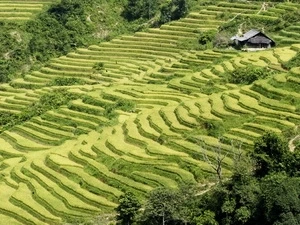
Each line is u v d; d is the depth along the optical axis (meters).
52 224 62.84
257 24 121.81
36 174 73.62
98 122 90.44
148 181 63.84
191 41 124.38
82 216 62.34
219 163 55.50
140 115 82.25
